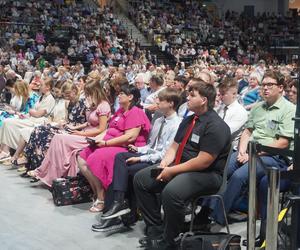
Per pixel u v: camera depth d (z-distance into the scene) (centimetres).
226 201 374
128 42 2155
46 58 1784
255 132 398
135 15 2542
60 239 357
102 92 486
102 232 372
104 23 2262
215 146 314
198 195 317
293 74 902
